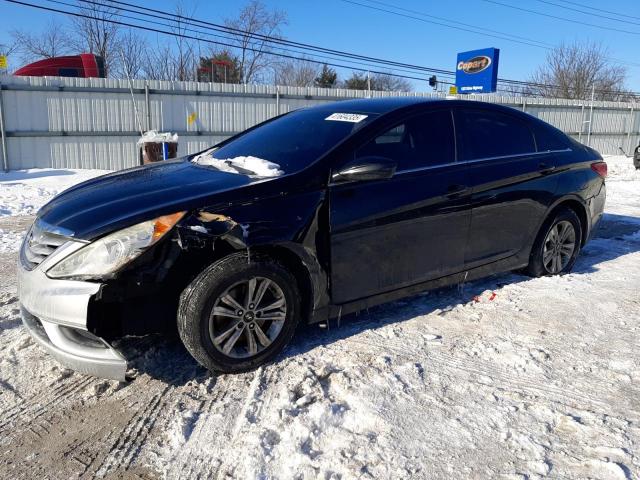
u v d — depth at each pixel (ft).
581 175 15.75
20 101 46.98
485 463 7.80
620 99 136.15
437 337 11.81
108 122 50.67
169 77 106.83
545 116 79.25
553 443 8.25
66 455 8.15
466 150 13.21
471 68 78.13
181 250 9.26
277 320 10.45
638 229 23.45
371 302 11.78
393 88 173.37
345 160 11.18
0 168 47.19
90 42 100.12
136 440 8.46
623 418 8.90
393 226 11.62
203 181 10.80
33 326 9.98
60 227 9.55
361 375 10.12
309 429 8.42
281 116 14.99
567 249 16.08
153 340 11.52
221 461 7.93
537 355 11.00
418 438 8.33
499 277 15.84
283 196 10.30
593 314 13.16
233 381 10.03
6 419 9.05
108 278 8.86
